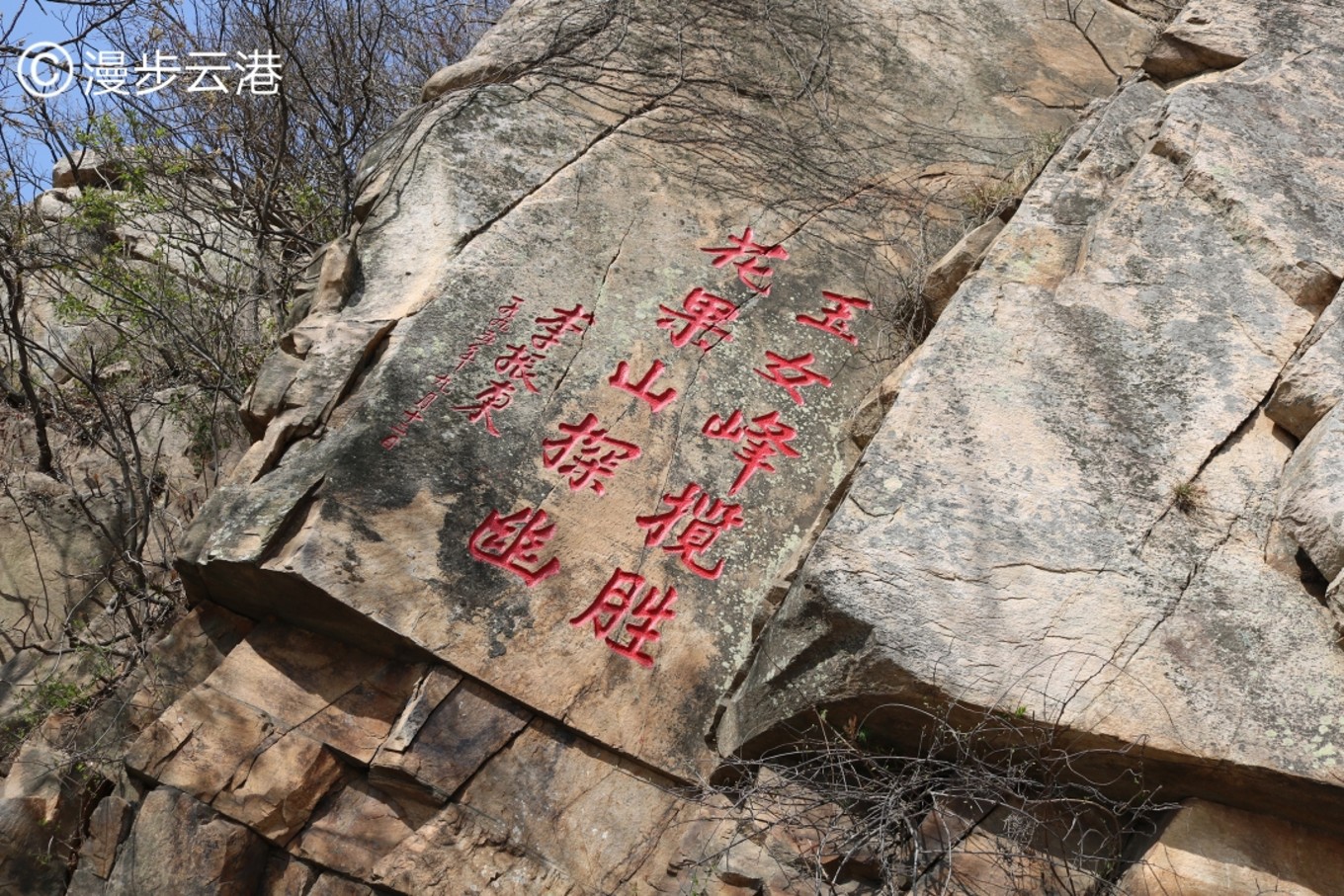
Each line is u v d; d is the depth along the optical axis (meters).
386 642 3.88
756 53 5.75
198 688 3.96
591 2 5.79
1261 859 3.15
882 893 3.30
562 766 3.83
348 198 6.43
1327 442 3.42
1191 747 3.09
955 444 3.64
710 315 4.73
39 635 4.85
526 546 4.06
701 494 4.29
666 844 3.73
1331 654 3.20
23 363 5.43
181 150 6.78
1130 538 3.43
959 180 5.44
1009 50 6.16
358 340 4.45
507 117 5.20
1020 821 3.30
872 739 3.53
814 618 3.45
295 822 3.81
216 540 3.93
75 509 5.20
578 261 4.77
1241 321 3.87
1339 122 4.49
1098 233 4.16
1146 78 5.14
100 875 3.87
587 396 4.41
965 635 3.29
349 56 7.01
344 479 4.01
